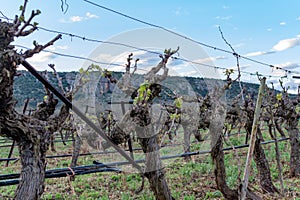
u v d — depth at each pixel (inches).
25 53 114.4
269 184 262.1
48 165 428.1
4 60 101.0
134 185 286.8
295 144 336.5
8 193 269.6
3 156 515.2
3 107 105.1
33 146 115.2
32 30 115.8
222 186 218.2
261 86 150.1
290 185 292.2
